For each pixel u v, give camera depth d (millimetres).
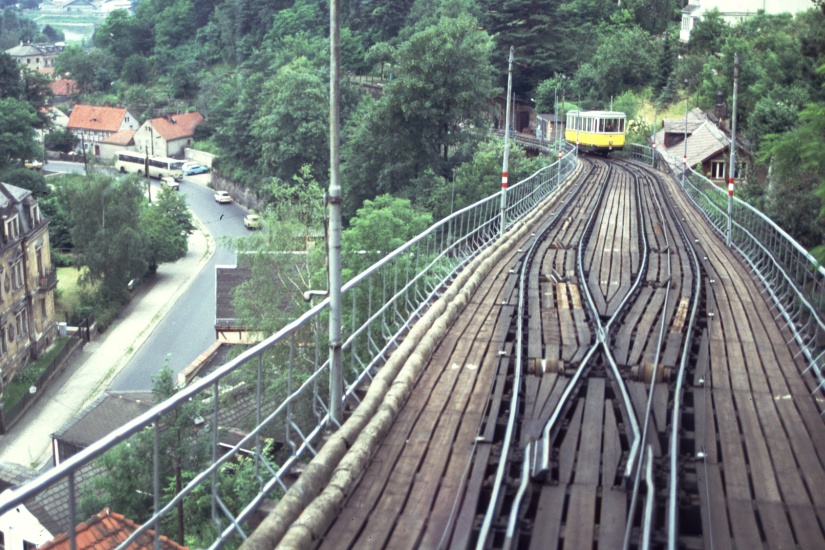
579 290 16109
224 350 38781
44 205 65000
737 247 21797
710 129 49281
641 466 8352
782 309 14562
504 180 21625
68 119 110125
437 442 8914
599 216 27297
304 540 6859
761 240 19562
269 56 93062
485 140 54000
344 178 54812
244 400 20125
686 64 68625
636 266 18750
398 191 51719
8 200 42125
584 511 7645
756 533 7434
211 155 96250
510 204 25000
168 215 61938
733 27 72062
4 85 88188
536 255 19703
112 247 52375
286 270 29172
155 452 5906
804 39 44781
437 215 46000
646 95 71438
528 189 28391
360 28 99875
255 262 29250
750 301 15812
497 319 13617
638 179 39906
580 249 20219
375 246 27984
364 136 53906
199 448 11539
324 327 20516
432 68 51250
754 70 52688
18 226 42188
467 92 50719
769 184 30703
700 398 10508
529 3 76312
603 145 51656
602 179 39344
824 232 27984
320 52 85438
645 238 22641
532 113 76188
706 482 8281
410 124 52156
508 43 77000
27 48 171750
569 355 11773
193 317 51656
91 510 10930
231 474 14836
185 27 130375
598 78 72250
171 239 60094
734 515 7707
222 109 86500
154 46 132500
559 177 36156
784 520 7676
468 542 7070
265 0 115562
